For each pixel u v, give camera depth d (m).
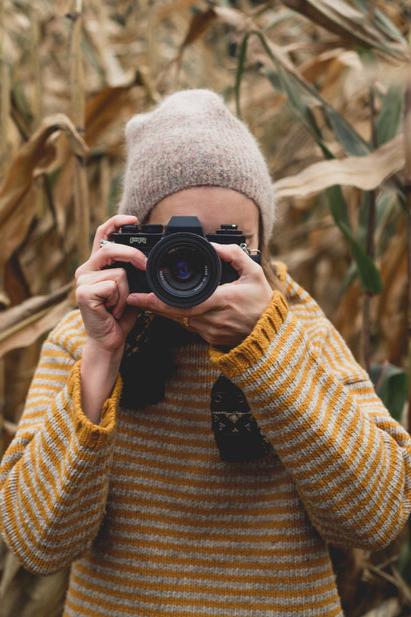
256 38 2.12
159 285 0.97
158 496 1.12
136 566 1.11
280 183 1.57
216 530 1.11
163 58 3.31
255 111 2.84
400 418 1.69
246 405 1.07
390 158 1.55
